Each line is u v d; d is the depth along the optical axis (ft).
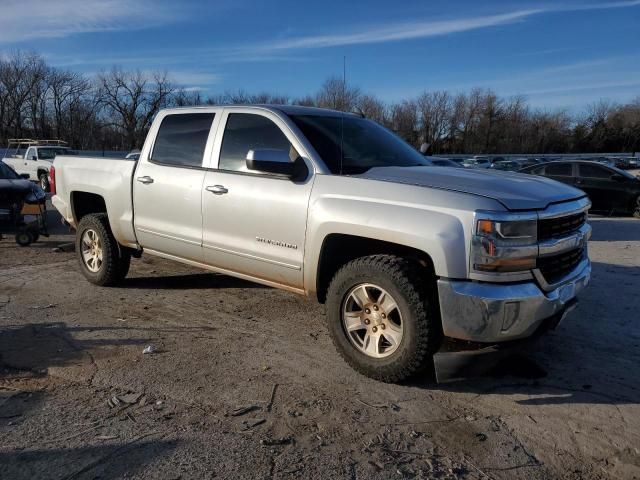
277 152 13.28
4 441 9.77
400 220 11.60
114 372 12.70
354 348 12.64
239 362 13.38
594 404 11.52
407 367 11.76
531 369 12.98
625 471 9.23
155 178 17.16
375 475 9.00
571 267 12.71
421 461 9.43
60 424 10.39
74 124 183.01
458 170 13.65
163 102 185.68
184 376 12.55
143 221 17.72
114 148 189.16
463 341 11.94
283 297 18.81
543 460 9.52
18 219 29.37
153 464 9.14
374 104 150.71
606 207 47.88
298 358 13.67
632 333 15.75
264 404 11.28
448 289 11.00
